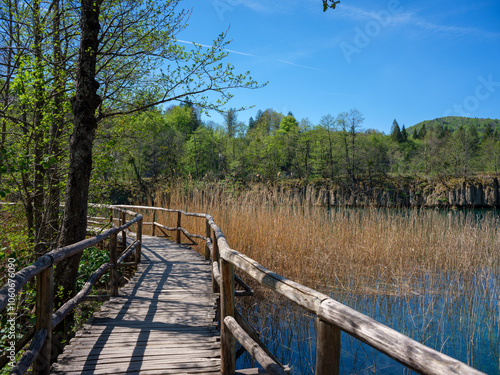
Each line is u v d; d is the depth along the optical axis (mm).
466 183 52312
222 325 2961
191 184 13219
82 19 5336
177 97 7414
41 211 6660
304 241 9672
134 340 3799
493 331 5961
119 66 7750
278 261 9016
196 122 92312
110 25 6789
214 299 5348
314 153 66000
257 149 67750
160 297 5492
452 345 5469
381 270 9039
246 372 2971
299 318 6379
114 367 3133
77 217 5207
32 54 6312
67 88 6492
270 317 6426
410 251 10227
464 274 8508
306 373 4609
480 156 64000
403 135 113562
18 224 6598
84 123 5301
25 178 6156
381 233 10625
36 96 6062
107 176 8539
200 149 67562
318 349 1564
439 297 7504
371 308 6949
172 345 3670
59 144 6867
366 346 5582
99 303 7039
